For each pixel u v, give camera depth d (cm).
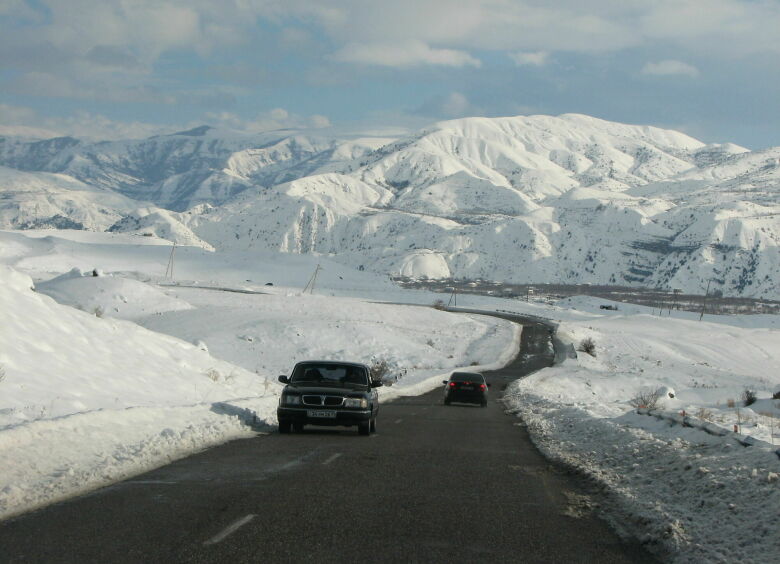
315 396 1703
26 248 17900
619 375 5662
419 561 703
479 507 965
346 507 921
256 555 695
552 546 788
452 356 7581
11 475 995
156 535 751
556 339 9494
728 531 831
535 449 1638
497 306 16762
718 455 1247
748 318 19350
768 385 6744
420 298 17375
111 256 18650
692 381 6419
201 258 19812
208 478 1070
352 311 10844
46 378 1862
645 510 955
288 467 1199
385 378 4950
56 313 2570
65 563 650
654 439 1548
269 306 10631
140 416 1569
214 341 6862
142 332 2953
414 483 1116
